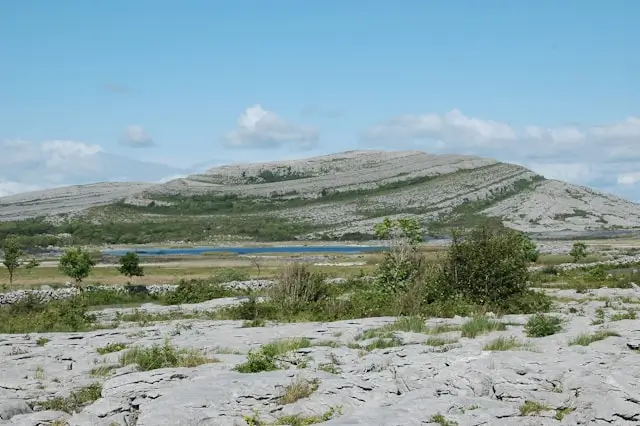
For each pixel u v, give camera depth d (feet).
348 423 45.09
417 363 62.03
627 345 66.80
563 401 50.67
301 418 48.67
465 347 70.79
